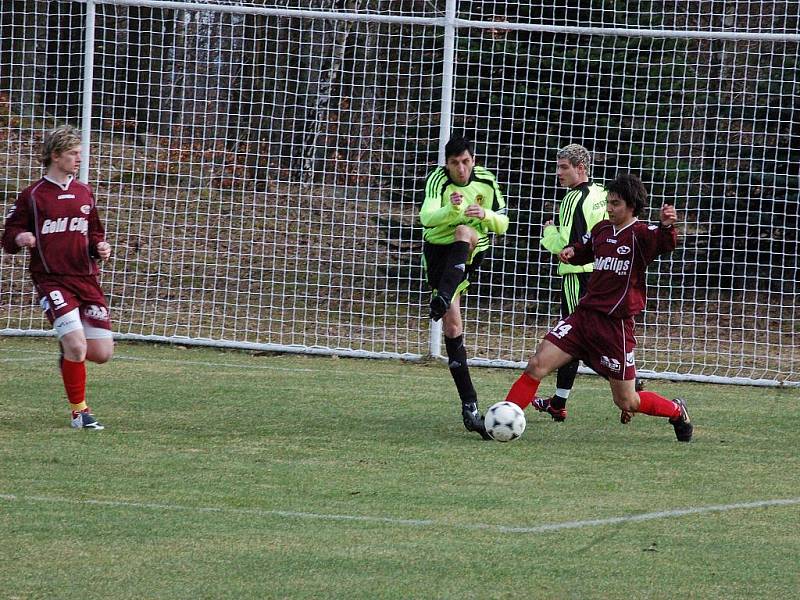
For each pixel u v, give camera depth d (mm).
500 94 48531
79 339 26594
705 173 49438
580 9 47125
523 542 18359
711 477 23453
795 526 19656
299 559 17219
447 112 41375
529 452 25688
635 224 26047
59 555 17141
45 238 26500
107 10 61031
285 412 30219
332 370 38625
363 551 17688
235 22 56938
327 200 57781
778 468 24531
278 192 50625
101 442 25531
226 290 47438
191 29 53438
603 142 49219
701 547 18266
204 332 47531
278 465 23750
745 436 28406
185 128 61906
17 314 48531
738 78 47344
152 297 51406
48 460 23484
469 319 49000
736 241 50219
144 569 16578
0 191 58594
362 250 49750
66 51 60969
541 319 50250
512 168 49531
